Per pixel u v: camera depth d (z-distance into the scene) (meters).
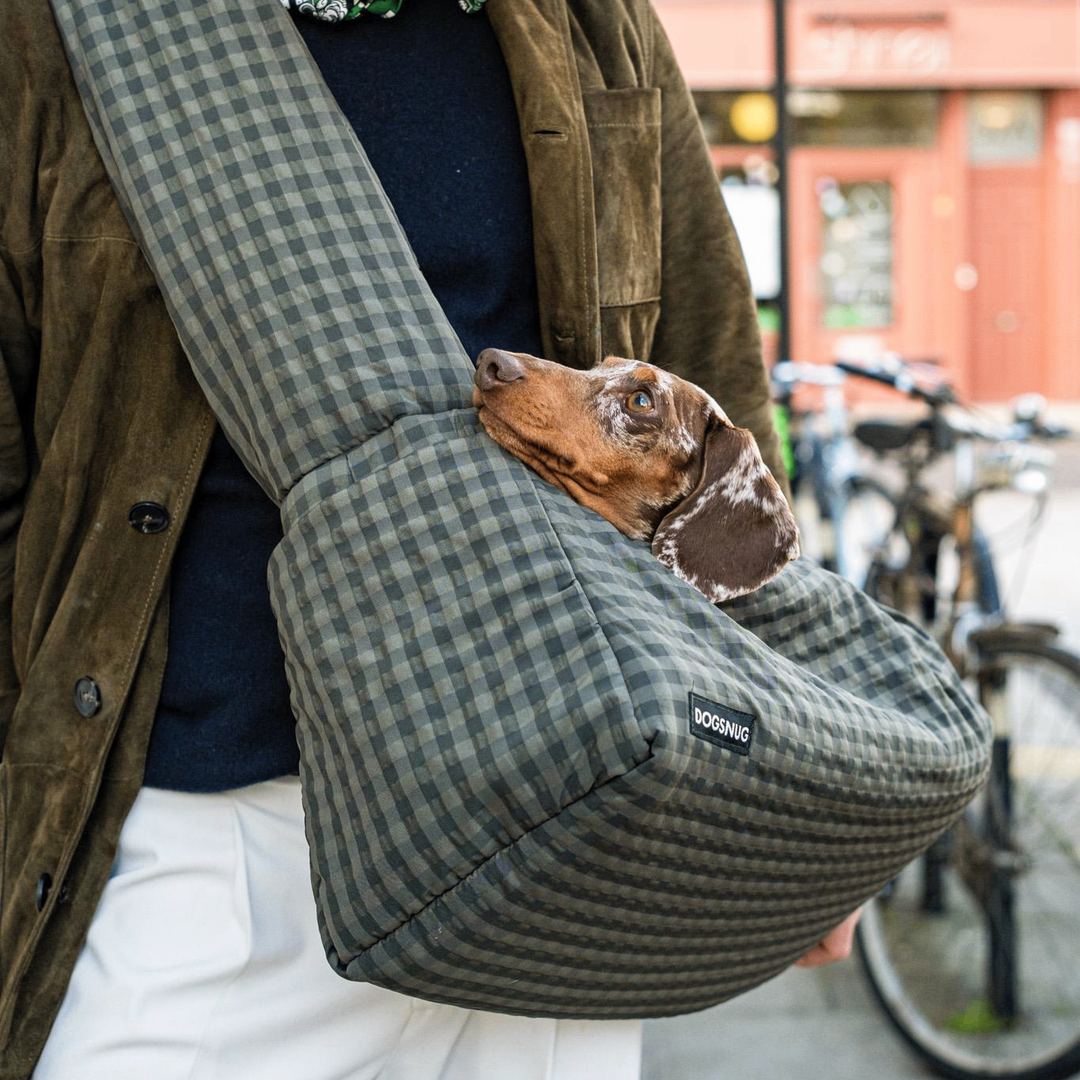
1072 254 14.11
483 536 1.20
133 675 1.38
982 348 14.41
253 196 1.30
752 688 1.18
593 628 1.14
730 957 1.38
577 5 1.56
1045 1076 2.66
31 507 1.42
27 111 1.37
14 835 1.39
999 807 2.82
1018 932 2.86
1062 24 13.57
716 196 1.71
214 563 1.42
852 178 14.05
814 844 1.27
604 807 1.10
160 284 1.33
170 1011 1.39
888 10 13.51
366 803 1.18
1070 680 2.72
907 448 3.51
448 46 1.48
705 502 1.37
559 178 1.47
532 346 1.51
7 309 1.41
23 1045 1.37
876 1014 3.07
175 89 1.33
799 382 4.16
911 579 3.49
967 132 14.00
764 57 13.43
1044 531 7.97
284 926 1.44
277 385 1.28
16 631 1.44
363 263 1.30
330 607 1.22
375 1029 1.46
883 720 1.31
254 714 1.41
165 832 1.41
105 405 1.39
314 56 1.43
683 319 1.70
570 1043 1.51
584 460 1.30
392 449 1.25
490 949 1.19
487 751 1.13
